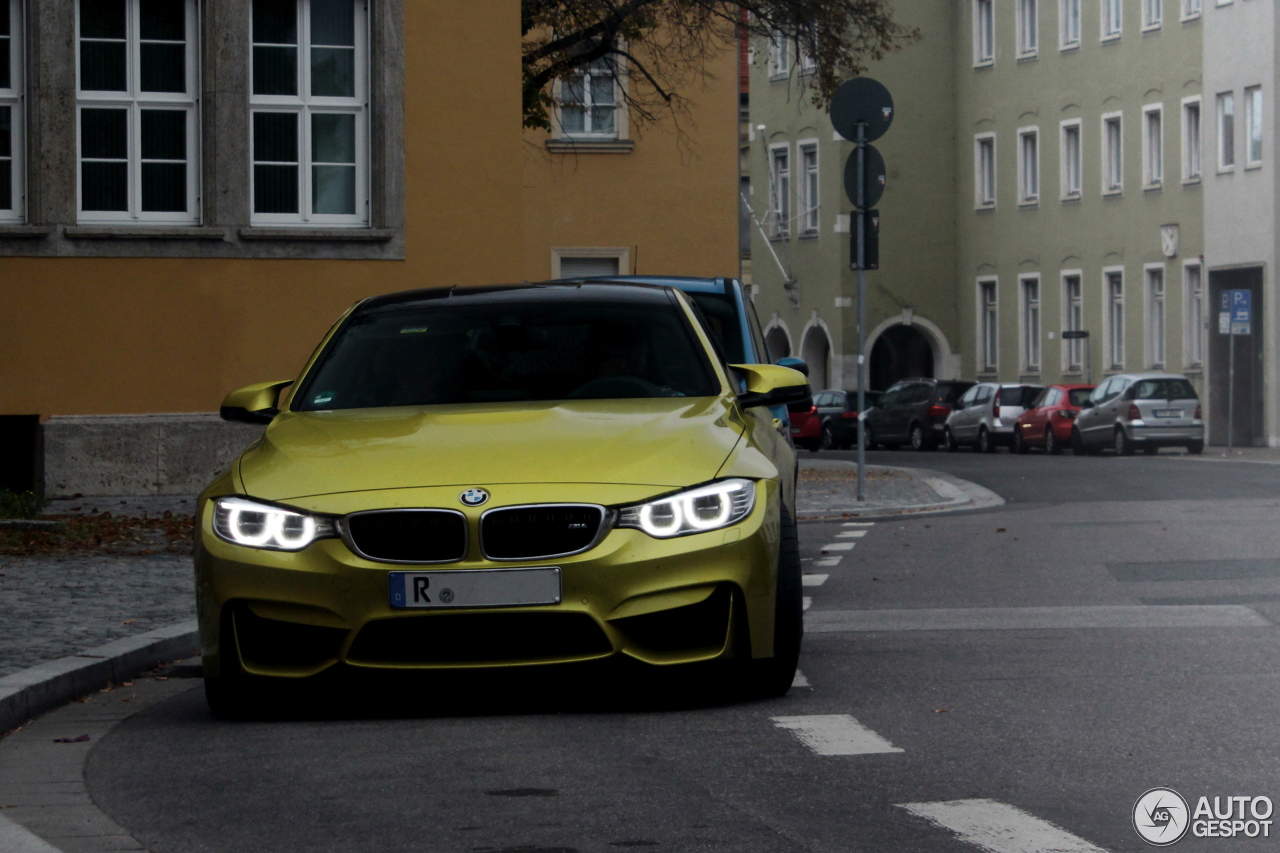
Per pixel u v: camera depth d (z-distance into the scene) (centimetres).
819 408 6562
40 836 683
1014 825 660
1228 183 5734
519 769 774
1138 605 1352
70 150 2352
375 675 859
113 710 985
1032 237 6938
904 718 886
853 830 655
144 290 2377
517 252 2503
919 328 7494
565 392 1019
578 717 901
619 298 1104
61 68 2344
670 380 1029
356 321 1101
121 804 736
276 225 2433
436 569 851
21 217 2361
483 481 866
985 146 7294
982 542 1930
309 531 865
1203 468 3672
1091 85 6544
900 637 1198
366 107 2464
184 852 653
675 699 948
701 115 4159
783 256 7825
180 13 2402
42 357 2348
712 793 721
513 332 1069
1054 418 5388
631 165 4159
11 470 2391
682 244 4169
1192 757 780
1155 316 6219
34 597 1374
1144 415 5000
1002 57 7100
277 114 2436
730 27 3334
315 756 819
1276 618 1259
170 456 2333
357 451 909
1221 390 5819
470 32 2488
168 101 2397
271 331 2419
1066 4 6719
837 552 1844
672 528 864
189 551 1705
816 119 7525
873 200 2538
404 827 675
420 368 1042
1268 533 1953
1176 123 6041
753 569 877
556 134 4131
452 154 2484
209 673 899
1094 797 706
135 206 2392
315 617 858
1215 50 5794
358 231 2444
